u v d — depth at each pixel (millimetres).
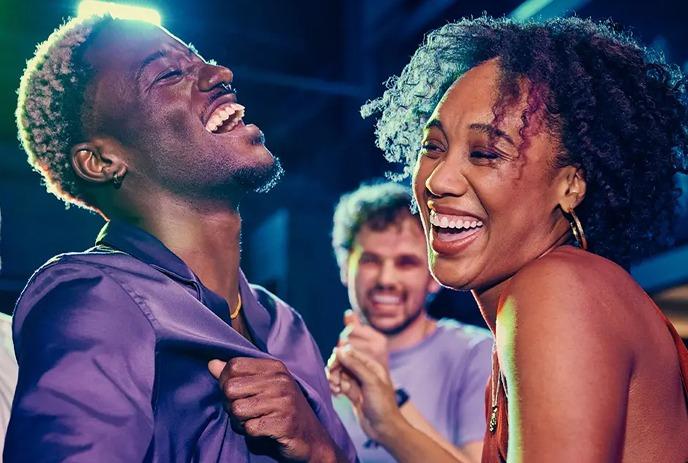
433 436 2434
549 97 1307
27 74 1844
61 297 1533
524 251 1320
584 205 1354
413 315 2707
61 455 1388
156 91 1729
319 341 5695
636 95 1387
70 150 1787
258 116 6637
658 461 1208
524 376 1125
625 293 1208
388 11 5684
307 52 6336
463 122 1316
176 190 1732
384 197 2793
